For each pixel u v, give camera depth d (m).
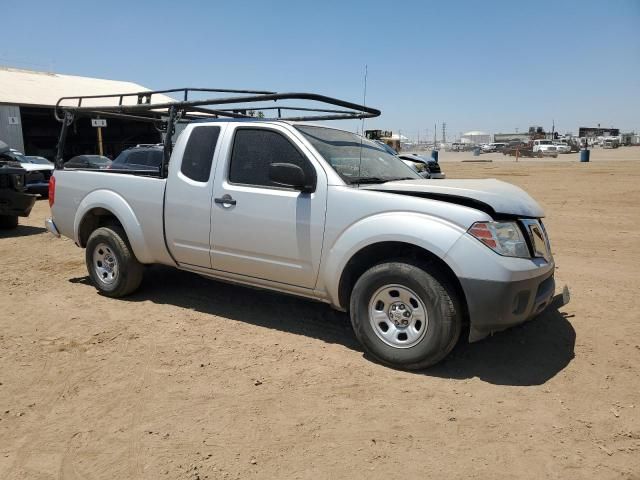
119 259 5.84
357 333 4.33
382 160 5.27
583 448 3.14
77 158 18.28
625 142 100.69
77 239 6.31
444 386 3.91
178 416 3.51
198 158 5.18
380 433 3.30
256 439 3.24
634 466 2.97
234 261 4.98
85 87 37.25
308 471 2.94
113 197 5.78
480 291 3.80
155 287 6.46
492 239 3.83
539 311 4.21
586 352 4.50
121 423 3.43
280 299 6.01
